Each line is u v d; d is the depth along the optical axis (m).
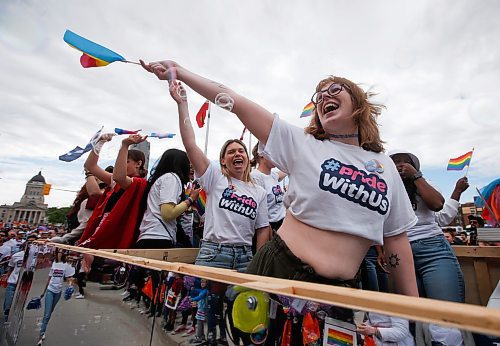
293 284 0.62
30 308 1.81
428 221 1.89
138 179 2.65
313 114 1.29
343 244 1.00
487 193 2.84
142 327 0.90
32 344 1.58
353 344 0.47
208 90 1.28
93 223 2.79
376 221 1.04
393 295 0.48
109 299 1.09
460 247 2.09
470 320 0.36
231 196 2.02
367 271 1.98
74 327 1.23
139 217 2.57
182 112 1.97
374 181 1.07
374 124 1.22
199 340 0.71
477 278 2.01
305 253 1.03
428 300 0.44
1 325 3.41
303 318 0.54
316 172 1.08
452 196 2.51
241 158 2.15
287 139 1.18
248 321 0.62
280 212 2.72
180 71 1.34
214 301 0.70
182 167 2.56
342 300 0.51
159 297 0.88
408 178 1.88
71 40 1.32
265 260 1.13
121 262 1.10
